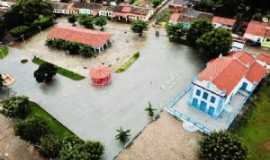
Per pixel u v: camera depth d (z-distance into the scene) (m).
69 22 118.88
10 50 105.31
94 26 116.12
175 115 76.00
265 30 100.44
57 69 94.62
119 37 109.94
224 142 61.34
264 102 79.44
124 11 118.38
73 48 100.94
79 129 74.00
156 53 100.88
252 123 73.69
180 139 70.31
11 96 84.25
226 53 92.31
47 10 120.44
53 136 68.44
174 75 90.56
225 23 107.56
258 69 81.75
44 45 107.38
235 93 79.50
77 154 60.44
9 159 66.94
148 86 87.00
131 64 96.25
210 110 74.31
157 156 66.56
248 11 116.06
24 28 110.06
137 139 70.81
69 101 82.88
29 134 68.75
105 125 74.94
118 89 86.50
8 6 128.38
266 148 67.69
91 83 89.00
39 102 82.81
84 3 125.38
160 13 122.62
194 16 114.38
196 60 96.38
